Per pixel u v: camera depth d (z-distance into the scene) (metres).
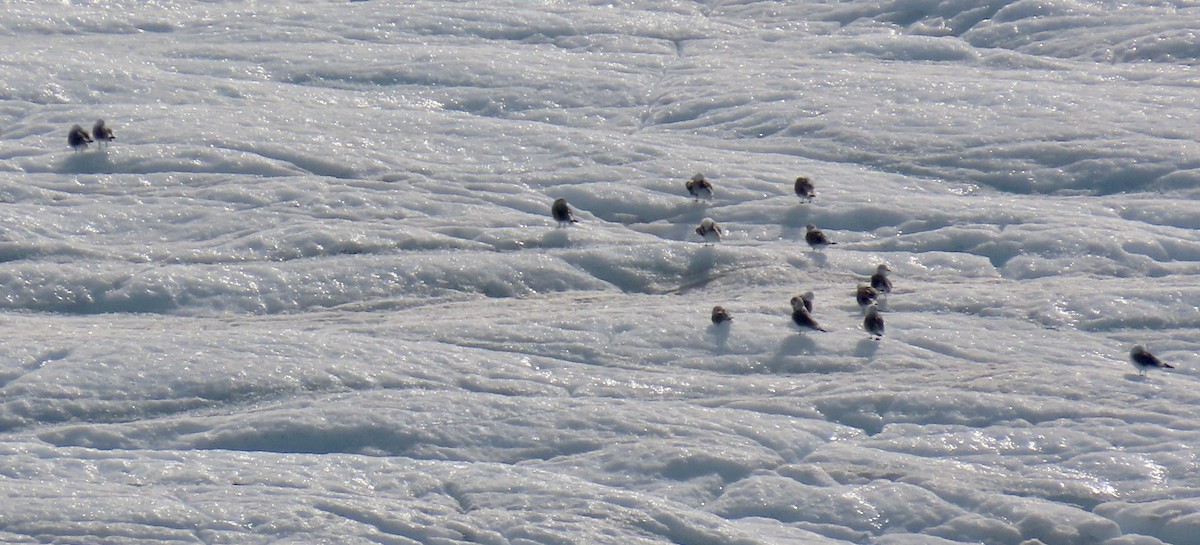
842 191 38.78
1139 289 30.86
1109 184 39.94
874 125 44.72
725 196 38.81
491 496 21.88
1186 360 27.59
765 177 40.00
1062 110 45.28
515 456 23.80
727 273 33.59
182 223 36.03
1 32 54.91
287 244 34.53
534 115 47.88
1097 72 51.50
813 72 51.06
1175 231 35.31
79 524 20.41
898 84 48.84
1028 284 32.28
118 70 48.22
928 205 37.28
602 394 26.23
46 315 31.00
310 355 27.34
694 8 64.81
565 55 54.41
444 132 44.03
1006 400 25.30
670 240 36.25
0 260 33.12
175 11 59.91
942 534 21.22
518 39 57.62
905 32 59.66
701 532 20.84
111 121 43.16
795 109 46.69
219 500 21.44
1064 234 34.72
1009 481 22.58
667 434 24.27
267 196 37.66
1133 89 48.34
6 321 30.06
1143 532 21.14
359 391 26.02
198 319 30.86
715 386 26.55
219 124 43.12
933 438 24.22
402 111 46.00
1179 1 58.84
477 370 27.16
